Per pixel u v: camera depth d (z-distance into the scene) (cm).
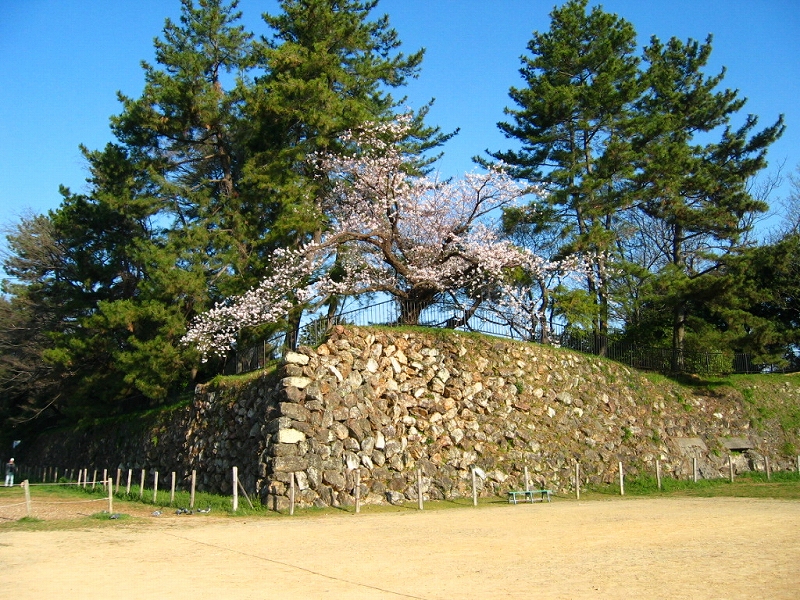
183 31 3197
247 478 2005
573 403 2559
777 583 870
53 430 4116
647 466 2600
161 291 2730
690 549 1144
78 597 914
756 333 2944
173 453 2561
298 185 2661
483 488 2177
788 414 3111
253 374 2320
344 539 1380
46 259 4031
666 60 3881
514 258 2761
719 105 3784
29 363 3966
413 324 2511
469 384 2327
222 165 3197
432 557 1154
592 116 3188
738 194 3531
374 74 3030
